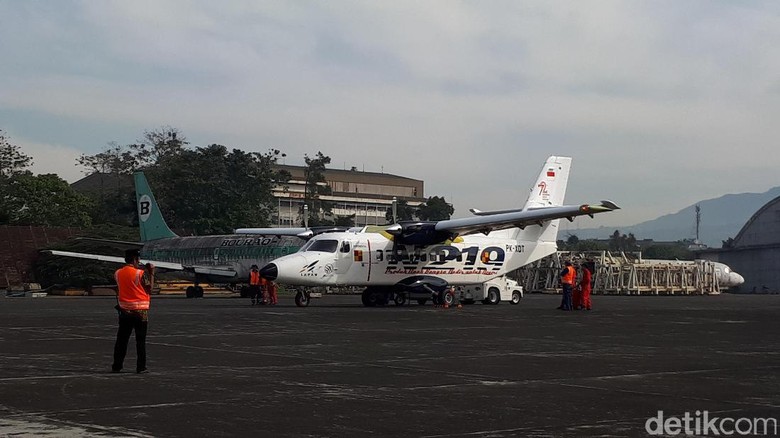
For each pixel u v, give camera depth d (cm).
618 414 1013
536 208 3806
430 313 2998
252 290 3747
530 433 899
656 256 14025
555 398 1124
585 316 2936
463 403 1080
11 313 2916
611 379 1310
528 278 6525
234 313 2911
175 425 926
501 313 3058
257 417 977
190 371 1367
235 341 1877
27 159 9150
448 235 3469
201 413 998
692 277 6600
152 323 2402
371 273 3391
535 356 1628
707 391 1196
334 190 12900
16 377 1283
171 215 8219
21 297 5056
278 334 2062
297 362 1499
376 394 1147
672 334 2184
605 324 2538
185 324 2367
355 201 12319
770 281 9012
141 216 5359
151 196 5316
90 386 1197
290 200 10844
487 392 1171
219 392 1153
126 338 1338
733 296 6141
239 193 8244
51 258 5809
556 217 3328
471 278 3622
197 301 4231
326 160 10531
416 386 1222
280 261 3269
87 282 5659
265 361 1510
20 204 8062
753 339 2048
